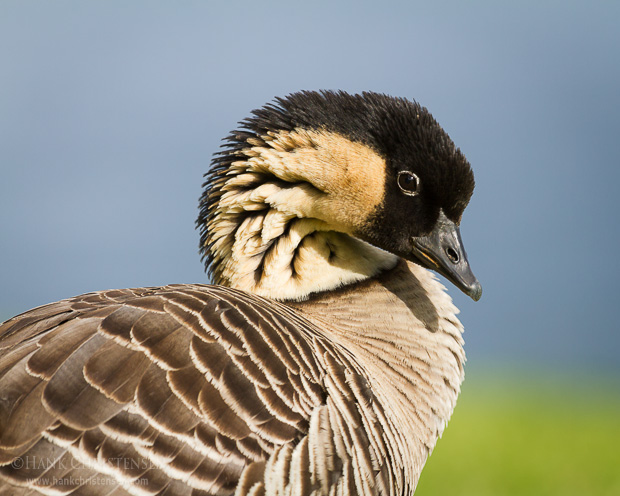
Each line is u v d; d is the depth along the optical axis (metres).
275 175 11.14
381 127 11.00
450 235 11.21
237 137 11.41
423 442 10.29
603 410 26.67
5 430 7.74
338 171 10.98
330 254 11.29
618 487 16.20
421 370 10.44
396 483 9.63
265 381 8.66
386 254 11.60
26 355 8.27
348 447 8.90
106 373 8.13
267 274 11.02
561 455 18.92
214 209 11.50
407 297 11.02
